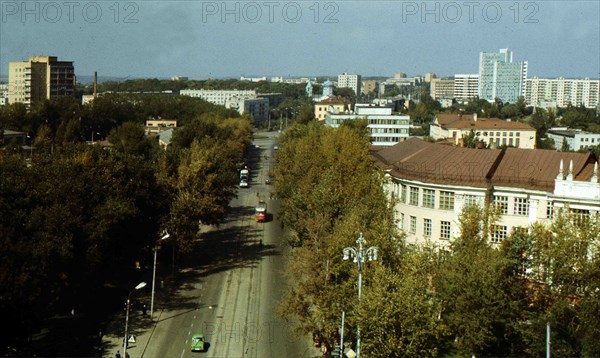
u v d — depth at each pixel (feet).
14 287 214.69
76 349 246.27
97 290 324.39
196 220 362.94
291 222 356.38
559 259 221.66
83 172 310.04
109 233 298.35
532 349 219.61
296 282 305.73
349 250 241.76
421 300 210.79
